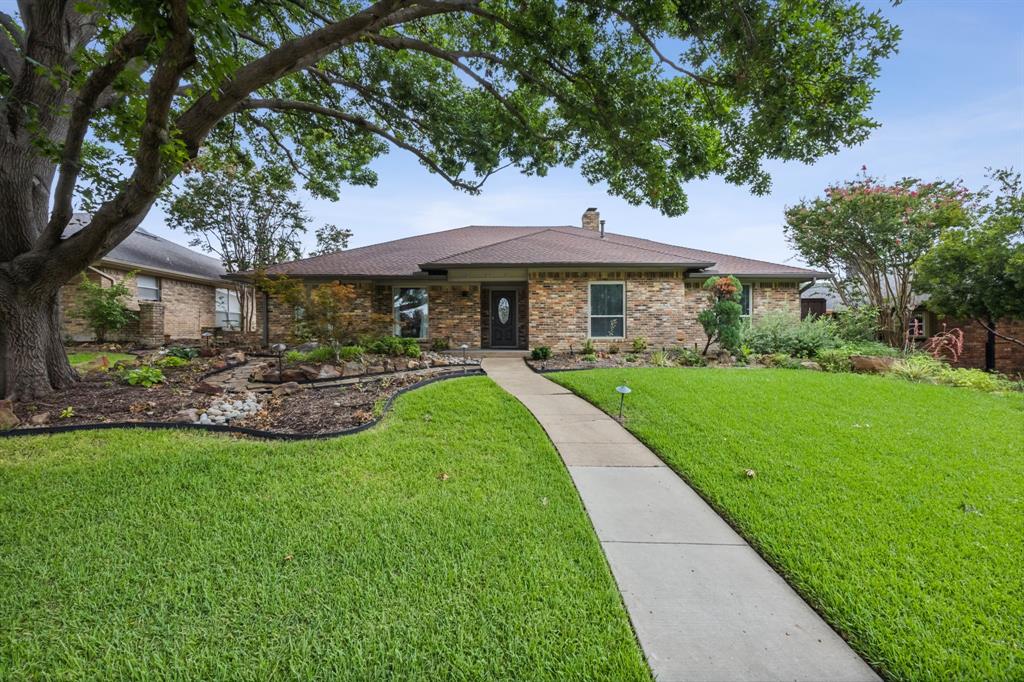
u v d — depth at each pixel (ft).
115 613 7.80
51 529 10.50
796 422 20.31
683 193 25.22
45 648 7.03
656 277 47.50
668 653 7.14
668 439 18.13
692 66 21.01
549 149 30.25
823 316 53.36
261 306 49.83
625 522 11.75
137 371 25.75
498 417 20.72
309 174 40.24
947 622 7.79
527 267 46.93
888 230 49.80
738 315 40.29
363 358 33.99
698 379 29.22
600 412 22.81
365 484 13.29
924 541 10.46
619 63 23.35
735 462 15.70
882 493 13.17
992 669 6.78
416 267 52.37
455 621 7.68
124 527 10.65
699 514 12.26
